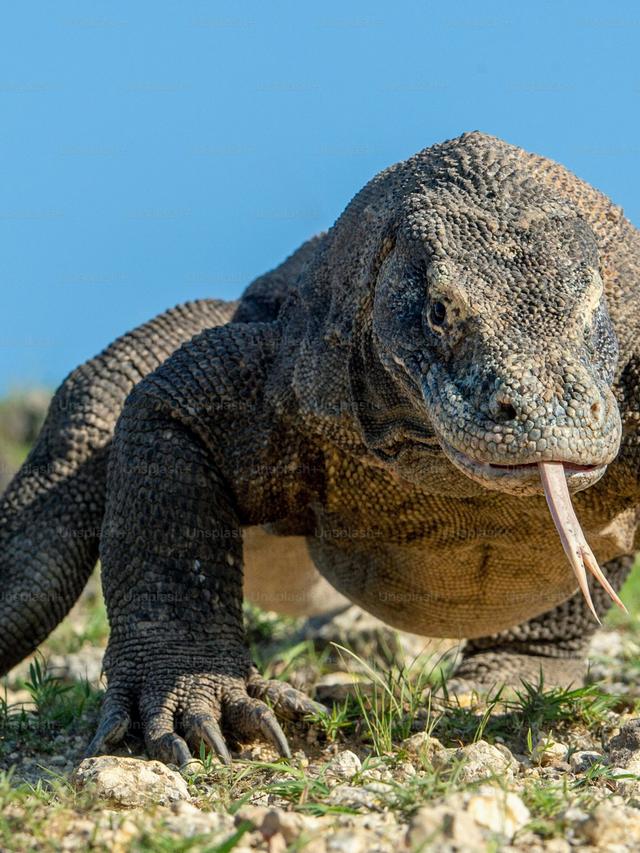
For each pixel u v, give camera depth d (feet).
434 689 66.49
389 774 49.62
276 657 79.77
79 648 87.92
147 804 45.62
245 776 51.42
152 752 54.34
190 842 38.70
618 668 76.48
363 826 42.09
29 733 60.49
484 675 71.41
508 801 41.68
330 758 55.26
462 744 56.95
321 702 63.05
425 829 38.88
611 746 54.29
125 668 57.98
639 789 47.26
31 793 46.03
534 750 55.31
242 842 40.16
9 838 40.16
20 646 68.69
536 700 60.95
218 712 56.29
